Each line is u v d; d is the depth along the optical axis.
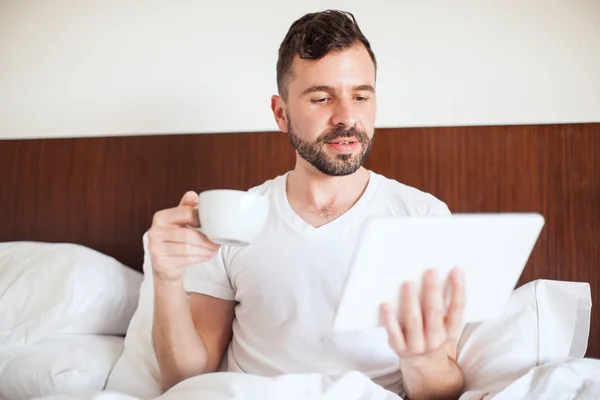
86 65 1.87
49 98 1.88
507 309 1.17
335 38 1.16
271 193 1.28
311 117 1.16
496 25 1.62
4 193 1.83
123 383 1.24
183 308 1.09
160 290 1.05
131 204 1.77
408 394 1.02
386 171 1.61
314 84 1.15
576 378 0.96
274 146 1.70
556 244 1.51
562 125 1.52
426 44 1.66
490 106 1.62
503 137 1.55
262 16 1.77
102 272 1.48
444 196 1.58
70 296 1.38
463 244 0.77
